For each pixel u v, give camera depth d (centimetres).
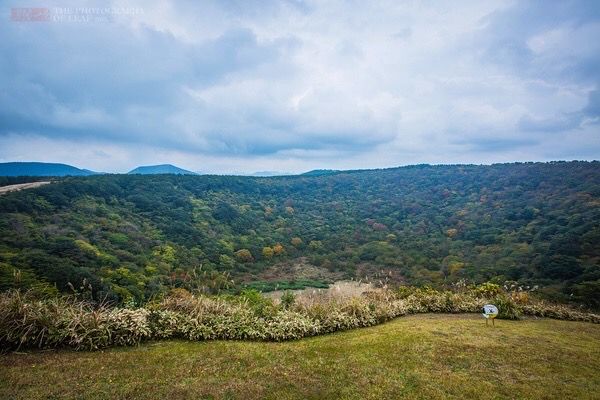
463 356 509
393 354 511
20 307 494
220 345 534
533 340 619
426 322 754
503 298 914
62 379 388
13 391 355
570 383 426
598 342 639
